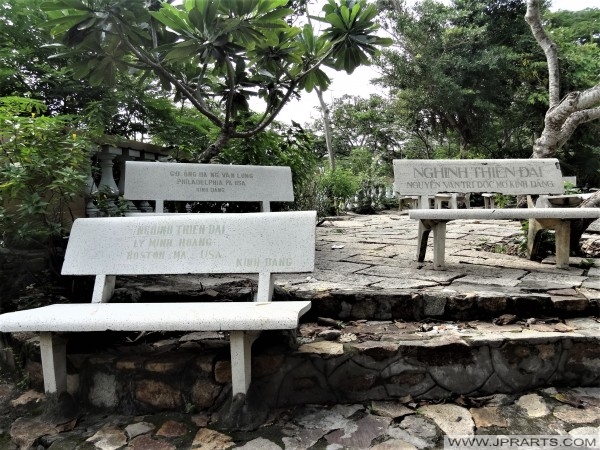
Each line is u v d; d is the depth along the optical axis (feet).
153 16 10.77
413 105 49.37
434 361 6.61
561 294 8.10
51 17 10.43
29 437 6.00
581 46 46.62
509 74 47.11
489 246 14.08
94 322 5.87
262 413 6.25
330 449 5.45
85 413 6.66
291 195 14.20
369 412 6.30
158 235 7.56
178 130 16.07
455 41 46.85
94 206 11.24
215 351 6.88
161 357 6.71
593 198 12.85
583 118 16.66
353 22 12.84
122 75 14.97
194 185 13.02
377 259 12.37
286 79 15.25
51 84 14.14
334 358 6.59
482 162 12.44
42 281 8.96
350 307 8.25
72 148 8.86
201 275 10.61
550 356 6.70
